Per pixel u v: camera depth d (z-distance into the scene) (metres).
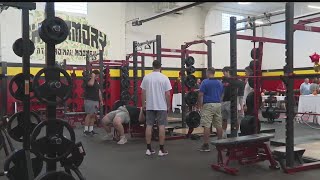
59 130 2.93
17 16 11.16
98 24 12.91
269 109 9.67
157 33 14.50
